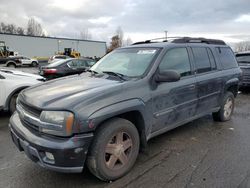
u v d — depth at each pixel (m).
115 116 3.47
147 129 3.87
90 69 4.86
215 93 5.40
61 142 3.00
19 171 3.73
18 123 3.59
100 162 3.25
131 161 3.64
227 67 5.84
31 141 3.14
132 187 3.32
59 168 3.06
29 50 53.09
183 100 4.48
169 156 4.20
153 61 4.14
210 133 5.30
